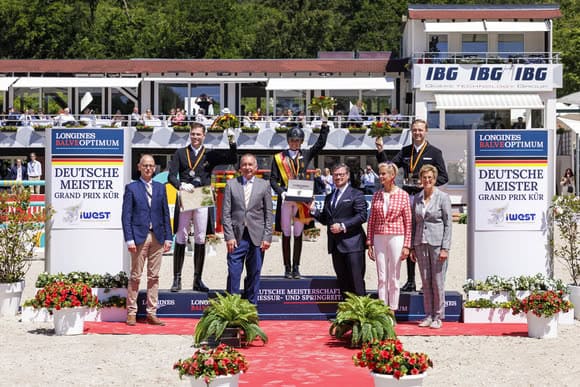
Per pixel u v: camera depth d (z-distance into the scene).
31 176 37.06
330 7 74.94
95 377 8.87
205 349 8.25
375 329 10.27
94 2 67.62
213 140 39.22
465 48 41.81
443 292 11.80
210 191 12.36
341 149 39.53
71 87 41.25
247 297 11.88
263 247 11.80
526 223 12.70
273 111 42.69
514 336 11.22
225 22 65.06
